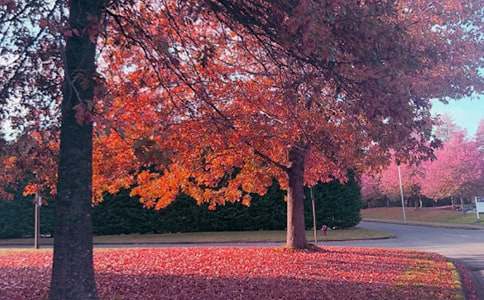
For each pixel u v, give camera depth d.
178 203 35.19
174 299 8.87
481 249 21.59
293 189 17.53
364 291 9.92
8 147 8.30
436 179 55.00
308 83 7.48
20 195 34.81
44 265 14.39
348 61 6.30
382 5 6.57
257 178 16.69
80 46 6.64
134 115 10.31
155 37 7.14
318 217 36.00
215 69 10.47
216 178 16.12
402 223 47.16
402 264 14.43
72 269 6.25
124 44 7.82
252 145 12.91
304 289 10.00
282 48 7.20
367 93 6.30
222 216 35.31
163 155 5.48
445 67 12.27
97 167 13.88
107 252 18.39
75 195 6.38
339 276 11.86
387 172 64.44
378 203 79.50
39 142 8.73
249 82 11.42
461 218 48.75
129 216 35.12
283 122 11.64
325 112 9.12
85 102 6.12
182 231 35.50
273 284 10.53
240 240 29.25
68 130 6.48
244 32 7.79
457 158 52.91
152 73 9.88
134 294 9.30
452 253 20.00
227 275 11.79
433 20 12.46
